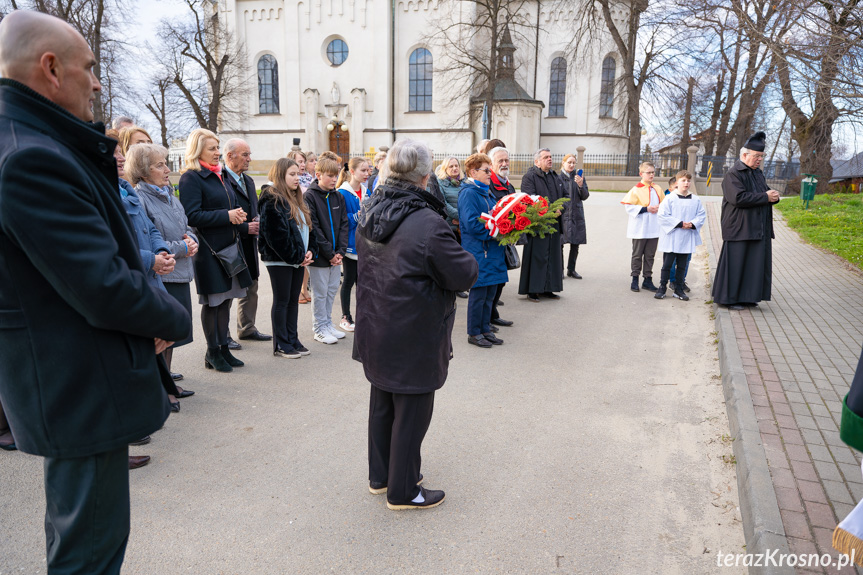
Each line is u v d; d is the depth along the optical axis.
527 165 31.48
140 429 1.76
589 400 4.41
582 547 2.68
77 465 1.69
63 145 1.59
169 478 3.25
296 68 34.38
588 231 13.65
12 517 2.85
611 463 3.46
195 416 4.05
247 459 3.47
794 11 8.54
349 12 33.44
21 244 1.47
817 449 3.37
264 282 8.46
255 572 2.49
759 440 3.48
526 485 3.21
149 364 1.80
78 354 1.62
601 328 6.40
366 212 2.75
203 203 4.52
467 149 33.22
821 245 11.64
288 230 4.89
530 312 7.08
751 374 4.59
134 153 4.02
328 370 4.99
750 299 6.61
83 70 1.68
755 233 6.44
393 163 2.70
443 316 2.77
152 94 33.75
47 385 1.61
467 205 5.45
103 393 1.67
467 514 2.94
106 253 1.57
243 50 35.03
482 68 31.45
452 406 4.29
